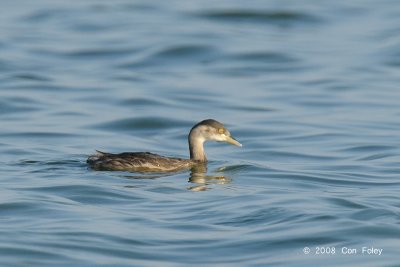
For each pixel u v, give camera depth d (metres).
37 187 22.77
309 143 29.34
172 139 30.31
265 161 26.95
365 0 55.72
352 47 44.84
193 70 41.06
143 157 24.77
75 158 26.30
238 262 17.84
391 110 33.91
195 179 24.12
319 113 33.59
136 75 39.91
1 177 23.78
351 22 50.34
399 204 21.47
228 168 25.58
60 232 19.33
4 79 38.31
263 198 22.05
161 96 35.91
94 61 42.34
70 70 40.50
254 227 19.75
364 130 31.00
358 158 27.31
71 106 34.09
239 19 50.56
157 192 22.62
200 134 26.12
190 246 18.66
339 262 17.80
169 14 51.59
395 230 19.39
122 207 21.34
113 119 32.12
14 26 48.47
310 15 51.16
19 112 33.19
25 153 27.06
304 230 19.42
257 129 31.16
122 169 24.47
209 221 20.23
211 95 36.31
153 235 19.27
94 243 18.72
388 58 42.56
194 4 54.25
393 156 27.47
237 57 42.84
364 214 20.45
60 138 29.53
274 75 39.94
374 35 47.19
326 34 47.78
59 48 44.34
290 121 32.31
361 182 24.19
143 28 48.28
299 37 47.00
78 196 22.11
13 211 20.81
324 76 39.47
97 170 24.55
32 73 39.53
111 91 36.69
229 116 33.09
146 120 31.89
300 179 24.47
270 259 18.00
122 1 54.88
